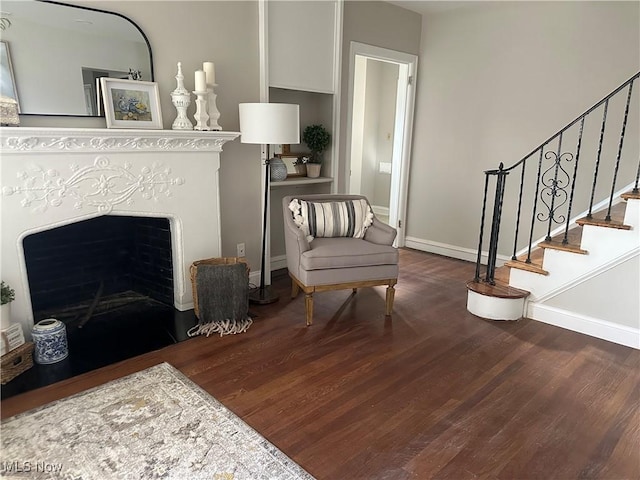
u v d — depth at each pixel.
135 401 2.12
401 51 4.61
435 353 2.69
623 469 1.77
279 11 3.45
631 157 3.62
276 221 4.20
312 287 2.99
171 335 2.81
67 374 2.34
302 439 1.90
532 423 2.04
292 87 3.68
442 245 4.95
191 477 1.67
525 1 3.99
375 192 6.64
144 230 3.31
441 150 4.79
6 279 2.31
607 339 2.88
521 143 4.21
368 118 6.35
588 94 3.77
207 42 3.09
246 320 3.03
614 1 3.54
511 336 2.93
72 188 2.47
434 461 1.80
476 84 4.42
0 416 1.99
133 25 2.71
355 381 2.37
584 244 2.90
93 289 3.29
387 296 3.22
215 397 2.18
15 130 2.13
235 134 3.08
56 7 2.40
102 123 2.68
